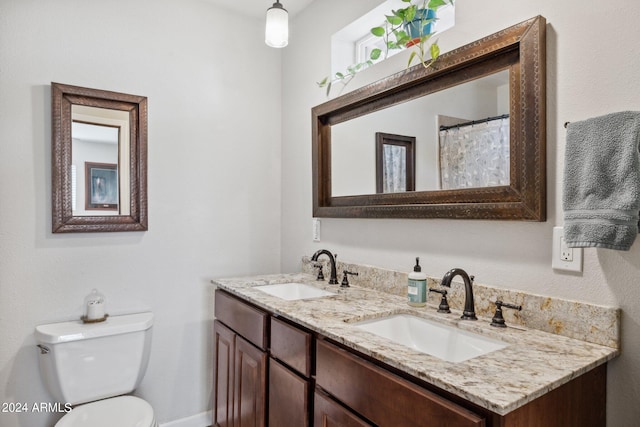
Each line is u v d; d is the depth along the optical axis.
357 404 1.04
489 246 1.30
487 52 1.27
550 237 1.14
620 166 0.92
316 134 2.08
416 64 1.56
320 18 2.12
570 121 1.10
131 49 1.97
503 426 0.74
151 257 2.02
